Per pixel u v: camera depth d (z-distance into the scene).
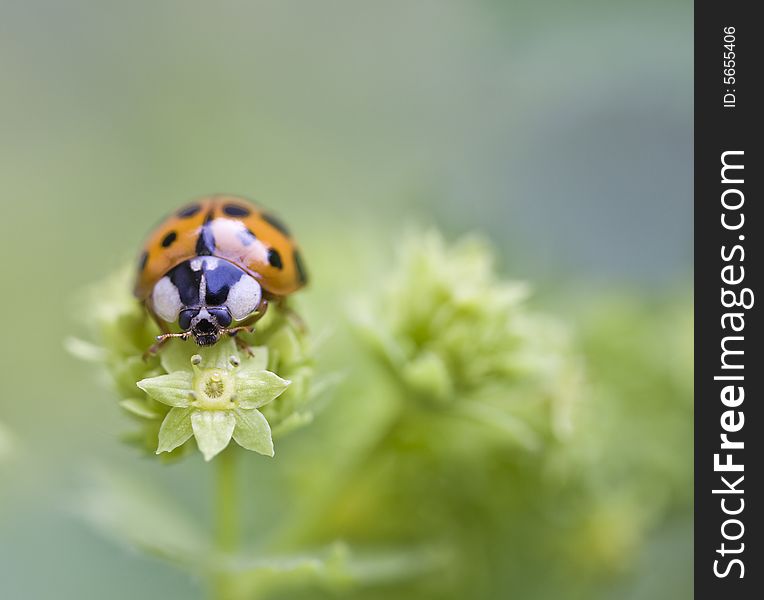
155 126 0.13
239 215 0.10
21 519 0.11
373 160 0.13
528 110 0.12
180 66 0.13
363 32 0.13
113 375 0.10
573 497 0.11
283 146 0.13
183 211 0.10
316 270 0.11
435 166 0.12
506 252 0.12
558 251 0.12
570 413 0.11
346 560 0.10
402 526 0.11
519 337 0.11
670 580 0.12
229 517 0.10
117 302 0.10
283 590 0.11
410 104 0.13
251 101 0.13
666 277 0.12
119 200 0.13
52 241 0.13
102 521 0.11
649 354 0.12
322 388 0.10
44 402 0.12
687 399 0.11
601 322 0.12
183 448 0.10
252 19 0.13
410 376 0.11
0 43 0.13
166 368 0.10
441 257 0.11
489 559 0.11
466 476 0.11
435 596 0.11
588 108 0.12
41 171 0.13
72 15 0.13
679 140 0.12
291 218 0.12
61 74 0.13
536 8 0.12
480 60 0.12
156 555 0.11
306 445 0.11
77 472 0.11
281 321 0.10
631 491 0.11
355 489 0.11
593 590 0.11
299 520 0.11
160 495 0.11
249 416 0.10
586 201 0.12
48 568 0.11
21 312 0.12
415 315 0.11
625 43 0.12
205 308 0.10
